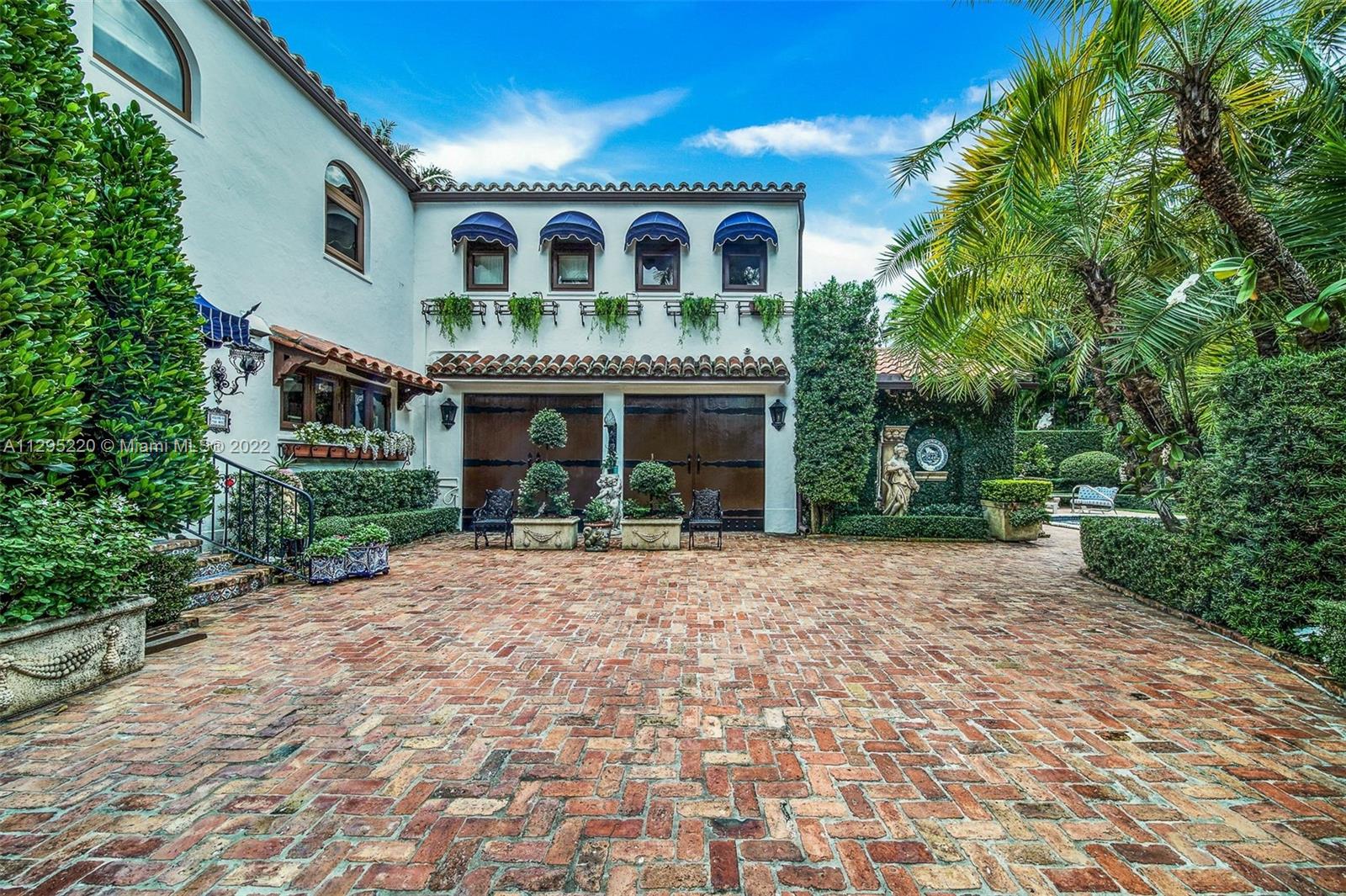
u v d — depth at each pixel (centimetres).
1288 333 570
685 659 435
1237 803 253
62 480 407
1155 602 595
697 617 551
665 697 364
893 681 394
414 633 495
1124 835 231
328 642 469
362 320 1052
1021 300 704
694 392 1200
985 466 1177
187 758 285
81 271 448
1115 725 328
